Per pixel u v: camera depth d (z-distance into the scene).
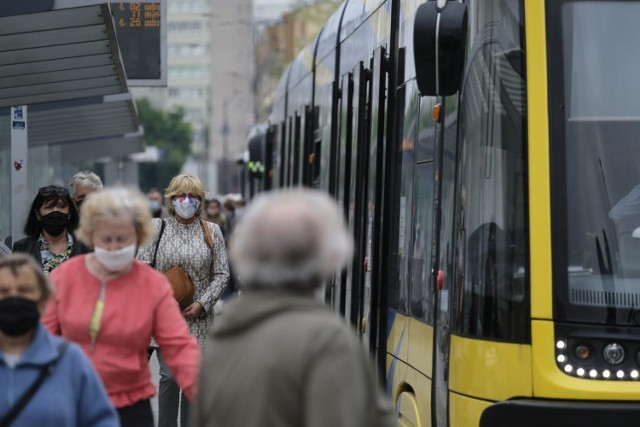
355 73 27.50
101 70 30.38
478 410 16.95
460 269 17.62
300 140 39.97
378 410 9.00
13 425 11.64
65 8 23.33
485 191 17.36
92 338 13.80
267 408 8.87
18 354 11.90
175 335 13.94
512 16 17.47
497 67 17.48
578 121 17.16
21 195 31.66
